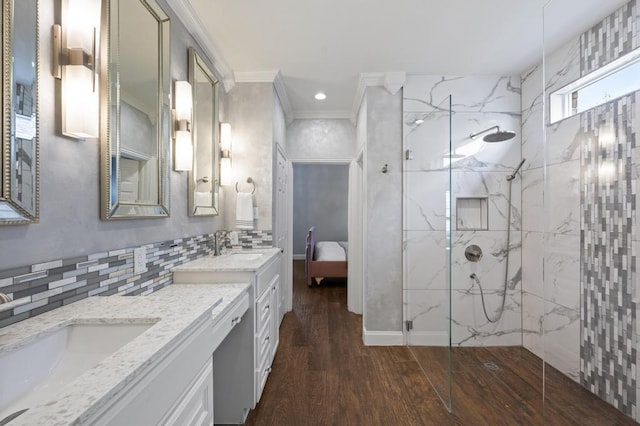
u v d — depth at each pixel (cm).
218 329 119
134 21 134
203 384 102
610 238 173
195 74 195
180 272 169
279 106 307
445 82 269
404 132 269
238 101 267
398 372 222
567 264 200
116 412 56
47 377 79
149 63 146
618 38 175
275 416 173
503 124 269
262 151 266
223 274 170
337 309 368
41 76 90
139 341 73
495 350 262
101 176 115
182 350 85
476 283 268
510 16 190
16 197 80
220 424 169
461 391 201
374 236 270
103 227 117
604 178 177
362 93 291
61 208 98
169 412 79
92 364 85
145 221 146
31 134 84
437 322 208
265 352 201
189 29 193
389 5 180
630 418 160
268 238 263
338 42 220
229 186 263
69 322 88
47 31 92
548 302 213
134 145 133
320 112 357
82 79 96
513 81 269
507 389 204
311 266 468
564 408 179
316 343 271
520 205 268
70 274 102
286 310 356
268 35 211
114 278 123
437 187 220
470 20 194
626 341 163
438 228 215
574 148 200
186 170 180
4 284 80
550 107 222
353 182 360
